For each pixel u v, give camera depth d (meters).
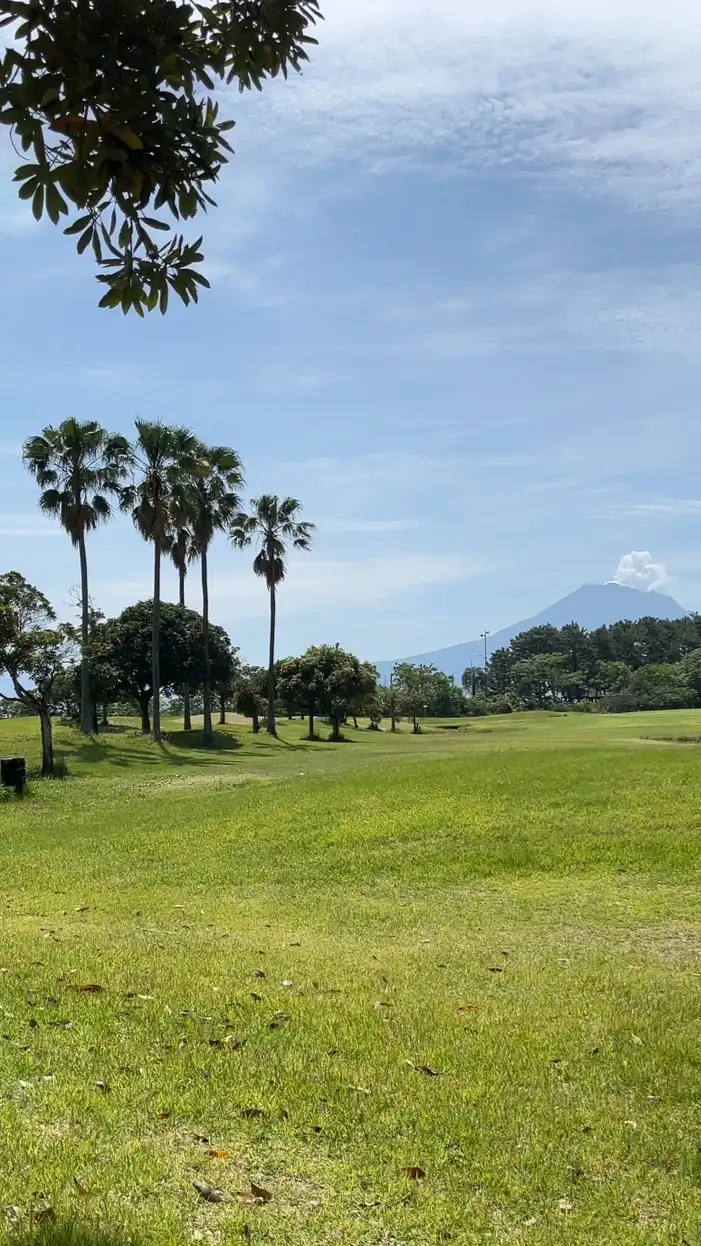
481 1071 5.50
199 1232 3.63
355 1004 6.88
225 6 3.41
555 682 129.50
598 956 8.93
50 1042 5.70
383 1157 4.33
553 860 13.15
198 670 54.34
